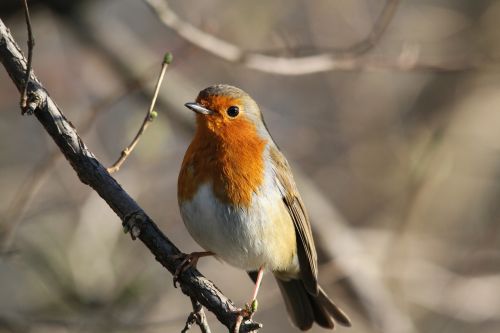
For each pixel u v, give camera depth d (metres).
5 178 12.93
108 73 13.34
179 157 13.81
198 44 9.67
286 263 8.48
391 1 10.40
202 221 7.88
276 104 15.41
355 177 15.55
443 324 14.17
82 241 10.84
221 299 6.72
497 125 16.12
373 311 12.64
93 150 12.84
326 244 12.47
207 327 6.75
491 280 13.69
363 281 12.62
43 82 13.71
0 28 6.32
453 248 14.89
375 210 15.34
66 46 13.91
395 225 14.97
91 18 12.23
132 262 11.12
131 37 13.12
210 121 7.94
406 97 16.22
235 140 7.93
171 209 13.34
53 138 6.46
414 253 14.43
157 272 11.70
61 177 12.14
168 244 6.70
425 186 14.50
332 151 15.49
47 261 10.48
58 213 11.72
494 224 15.69
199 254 6.87
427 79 16.33
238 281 13.48
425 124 15.84
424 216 15.30
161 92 12.13
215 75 14.66
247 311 6.70
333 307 9.32
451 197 15.75
